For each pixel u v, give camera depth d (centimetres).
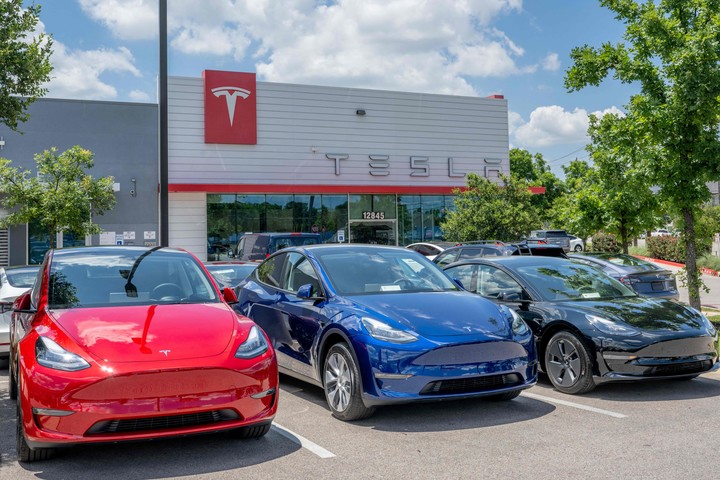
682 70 987
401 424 577
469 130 2747
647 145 1081
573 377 689
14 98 820
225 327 510
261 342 509
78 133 2233
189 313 527
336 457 484
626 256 1313
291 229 2445
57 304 543
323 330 625
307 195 2475
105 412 437
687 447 500
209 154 2367
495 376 578
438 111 2702
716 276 2458
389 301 618
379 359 557
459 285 707
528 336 610
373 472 450
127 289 573
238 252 1833
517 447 504
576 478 433
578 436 533
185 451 500
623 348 656
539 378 781
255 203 2400
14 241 2161
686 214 1095
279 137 2462
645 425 566
